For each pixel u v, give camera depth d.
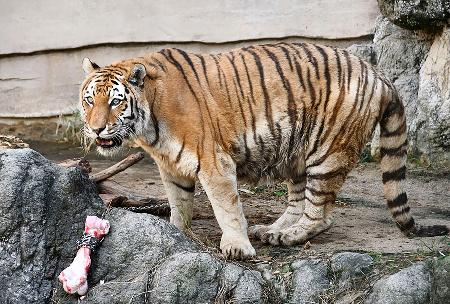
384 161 10.27
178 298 8.97
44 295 9.14
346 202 12.35
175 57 9.90
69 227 9.39
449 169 13.98
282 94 9.90
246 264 9.50
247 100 9.85
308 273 9.24
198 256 9.10
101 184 11.17
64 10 17.44
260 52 10.05
